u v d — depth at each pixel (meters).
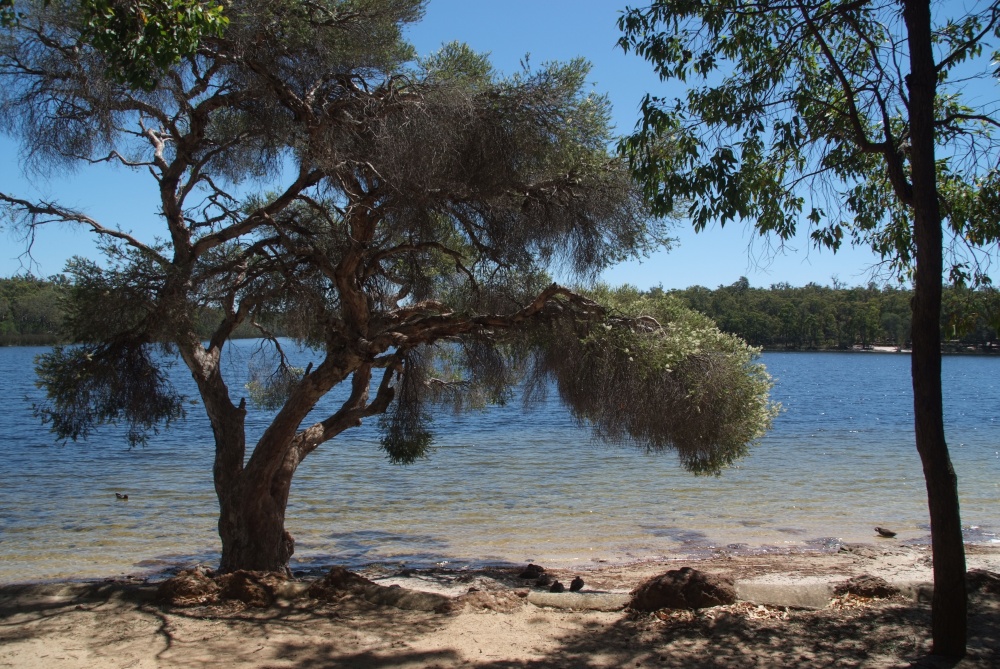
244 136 8.63
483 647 5.65
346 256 7.77
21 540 12.54
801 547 12.39
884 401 49.34
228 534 8.02
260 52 7.28
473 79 7.76
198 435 27.36
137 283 7.32
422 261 9.42
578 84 7.69
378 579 10.26
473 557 11.77
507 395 9.52
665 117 6.54
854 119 5.80
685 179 6.62
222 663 5.29
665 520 14.36
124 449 23.70
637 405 7.68
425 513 14.91
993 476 19.59
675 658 5.38
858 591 6.87
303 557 11.76
